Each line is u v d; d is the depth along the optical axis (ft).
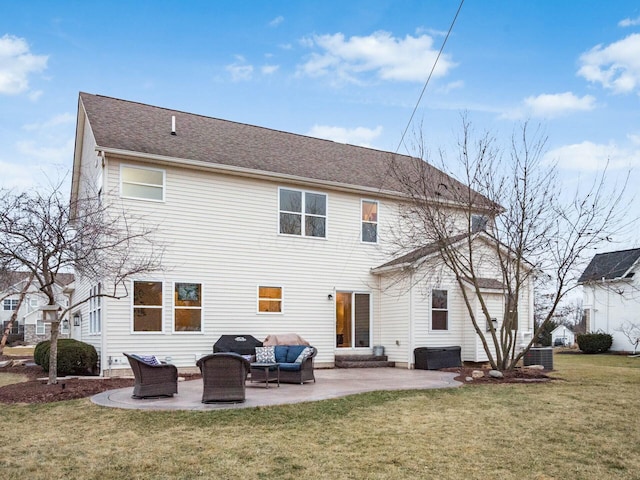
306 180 49.49
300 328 49.14
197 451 19.31
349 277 52.44
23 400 29.43
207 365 27.63
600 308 90.38
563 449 19.75
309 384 36.37
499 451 19.49
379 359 51.67
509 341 44.55
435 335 50.52
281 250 48.80
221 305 45.29
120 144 41.73
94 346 44.47
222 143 50.88
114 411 25.76
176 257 43.55
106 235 36.73
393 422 23.97
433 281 50.47
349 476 16.78
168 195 43.68
